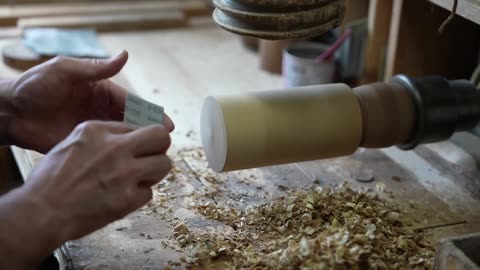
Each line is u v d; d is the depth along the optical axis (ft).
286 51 4.41
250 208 2.93
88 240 2.67
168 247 2.65
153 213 2.91
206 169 3.34
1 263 2.05
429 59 3.76
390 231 2.74
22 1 6.00
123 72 4.70
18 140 2.88
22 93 2.74
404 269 2.51
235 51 5.32
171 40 5.54
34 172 2.20
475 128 3.57
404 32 3.64
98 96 2.93
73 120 2.93
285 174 3.31
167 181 3.20
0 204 2.12
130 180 2.20
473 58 3.87
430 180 3.30
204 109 2.75
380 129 2.84
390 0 3.87
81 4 6.14
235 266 2.52
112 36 5.57
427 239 2.77
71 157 2.17
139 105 2.57
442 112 2.89
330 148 2.77
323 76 4.18
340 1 2.50
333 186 3.19
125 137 2.25
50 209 2.10
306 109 2.70
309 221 2.76
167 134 2.34
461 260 2.19
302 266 2.34
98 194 2.15
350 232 2.56
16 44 4.87
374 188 3.20
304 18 2.37
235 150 2.60
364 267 2.38
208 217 2.89
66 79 2.76
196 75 4.72
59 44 4.92
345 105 2.76
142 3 6.23
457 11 2.99
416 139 2.93
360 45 4.25
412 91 2.91
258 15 2.36
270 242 2.67
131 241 2.68
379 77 4.08
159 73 4.73
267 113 2.64
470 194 3.18
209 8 6.19
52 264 3.16
